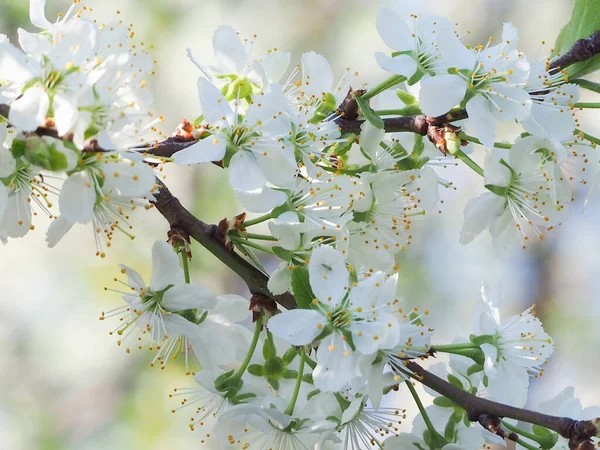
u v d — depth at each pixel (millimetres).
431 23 640
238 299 644
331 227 626
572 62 648
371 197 642
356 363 615
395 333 614
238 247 631
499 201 652
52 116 602
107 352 930
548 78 646
